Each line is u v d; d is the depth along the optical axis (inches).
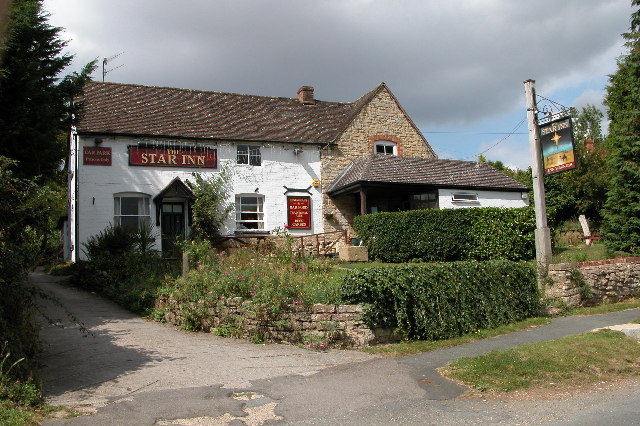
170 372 293.4
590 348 321.4
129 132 813.2
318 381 279.0
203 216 820.6
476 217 776.3
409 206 960.9
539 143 535.8
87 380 277.1
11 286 275.4
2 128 486.9
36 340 318.7
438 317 380.5
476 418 224.4
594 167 1208.2
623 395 258.7
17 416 213.9
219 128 908.6
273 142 913.5
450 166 973.2
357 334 358.6
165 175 833.5
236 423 218.7
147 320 458.6
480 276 420.2
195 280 442.3
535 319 447.5
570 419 221.6
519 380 273.7
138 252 641.6
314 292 389.7
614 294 541.6
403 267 389.1
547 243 524.4
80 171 784.9
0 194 281.3
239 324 387.2
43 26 533.3
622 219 684.1
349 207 960.9
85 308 511.5
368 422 220.1
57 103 568.7
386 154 989.2
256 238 850.8
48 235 362.3
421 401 247.6
